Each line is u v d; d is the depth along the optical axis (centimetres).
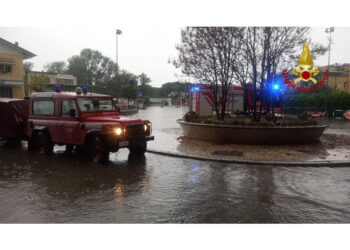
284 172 763
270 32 1295
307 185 649
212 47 1359
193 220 453
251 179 693
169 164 848
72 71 9175
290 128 1145
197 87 1909
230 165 839
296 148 1089
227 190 607
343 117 3008
